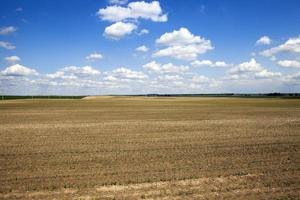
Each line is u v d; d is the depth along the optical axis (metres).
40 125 29.03
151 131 24.64
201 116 39.62
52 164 13.66
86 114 43.66
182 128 26.61
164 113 45.34
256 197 9.64
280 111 49.00
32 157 15.07
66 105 74.56
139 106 68.69
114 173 12.21
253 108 58.47
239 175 11.97
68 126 28.19
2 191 10.16
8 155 15.54
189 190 10.27
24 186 10.64
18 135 22.45
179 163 13.80
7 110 53.38
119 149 17.11
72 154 15.79
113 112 47.88
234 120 33.94
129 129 25.92
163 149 17.09
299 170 12.68
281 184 10.88
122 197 9.65
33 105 74.62
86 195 9.81
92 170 12.66
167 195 9.82
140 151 16.56
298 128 26.53
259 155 15.51
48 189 10.36
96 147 17.70
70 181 11.19
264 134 22.89
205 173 12.20
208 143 19.02
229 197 9.65
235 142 19.34
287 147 17.67
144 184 10.87
